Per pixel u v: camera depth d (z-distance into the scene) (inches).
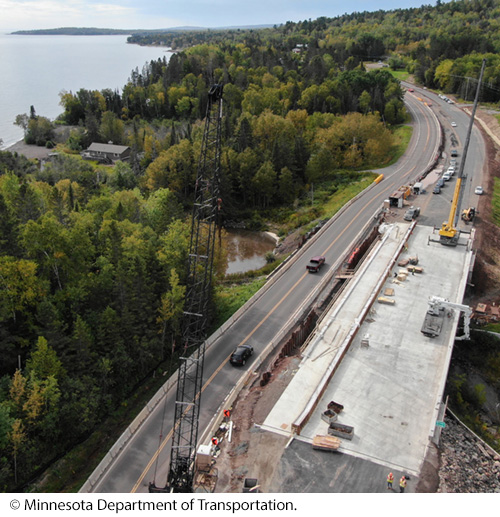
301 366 2180.1
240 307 2974.9
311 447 1734.7
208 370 2418.8
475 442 2055.9
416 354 2241.6
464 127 6825.8
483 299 3125.0
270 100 7209.6
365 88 7790.4
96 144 7637.8
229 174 5182.1
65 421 2202.3
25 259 2561.5
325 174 5590.6
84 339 2306.8
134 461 1937.7
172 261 2861.7
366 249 3479.3
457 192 3240.7
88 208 3686.0
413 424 1849.2
